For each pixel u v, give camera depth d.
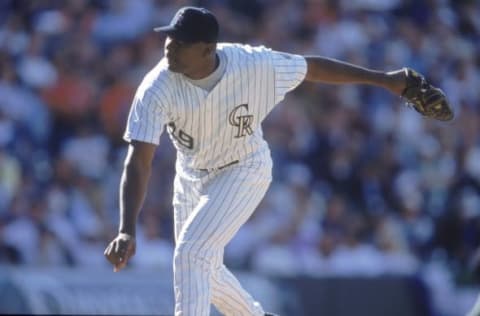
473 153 52.19
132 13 50.53
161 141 43.09
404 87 20.25
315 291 40.38
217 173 20.00
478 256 31.08
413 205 48.22
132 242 18.36
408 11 58.56
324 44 54.03
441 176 50.50
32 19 49.94
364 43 55.44
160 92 18.92
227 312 20.88
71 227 39.91
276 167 46.19
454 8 60.53
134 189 18.73
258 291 38.50
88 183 41.94
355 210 47.22
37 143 44.50
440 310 44.03
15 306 33.94
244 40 52.47
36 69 46.91
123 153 44.94
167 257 40.19
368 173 48.69
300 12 55.00
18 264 38.03
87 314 34.50
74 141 44.47
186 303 19.28
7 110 44.53
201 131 19.39
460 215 48.34
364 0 57.78
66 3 50.47
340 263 43.75
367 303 41.97
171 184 42.44
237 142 19.67
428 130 52.25
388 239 45.69
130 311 35.12
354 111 50.88
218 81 19.02
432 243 47.59
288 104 49.06
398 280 43.22
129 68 48.16
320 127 49.19
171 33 18.58
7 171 41.47
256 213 42.94
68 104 46.06
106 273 35.53
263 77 19.39
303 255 43.09
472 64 58.38
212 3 52.97
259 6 54.22
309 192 45.59
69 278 34.84
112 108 46.31
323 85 50.66
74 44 48.19
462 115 53.81
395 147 50.62
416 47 57.16
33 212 39.25
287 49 53.00
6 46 47.66
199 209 19.70
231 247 41.72
